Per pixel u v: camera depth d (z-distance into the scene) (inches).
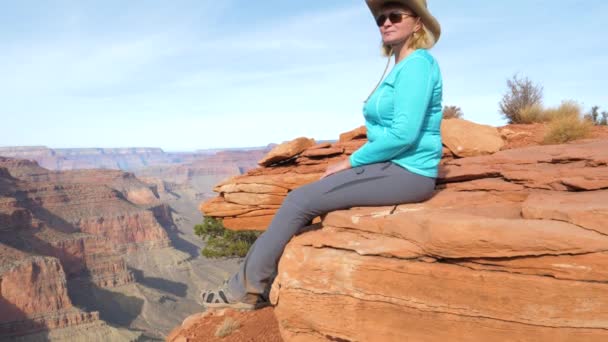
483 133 237.9
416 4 122.1
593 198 114.6
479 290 110.3
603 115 441.4
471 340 112.4
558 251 102.0
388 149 124.9
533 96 392.2
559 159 166.4
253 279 141.3
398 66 124.5
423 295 116.6
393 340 121.0
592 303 100.1
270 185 229.8
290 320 135.2
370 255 124.7
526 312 106.1
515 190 143.3
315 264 129.8
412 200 134.8
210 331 346.0
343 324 126.8
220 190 245.8
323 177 137.0
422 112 120.2
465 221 111.3
